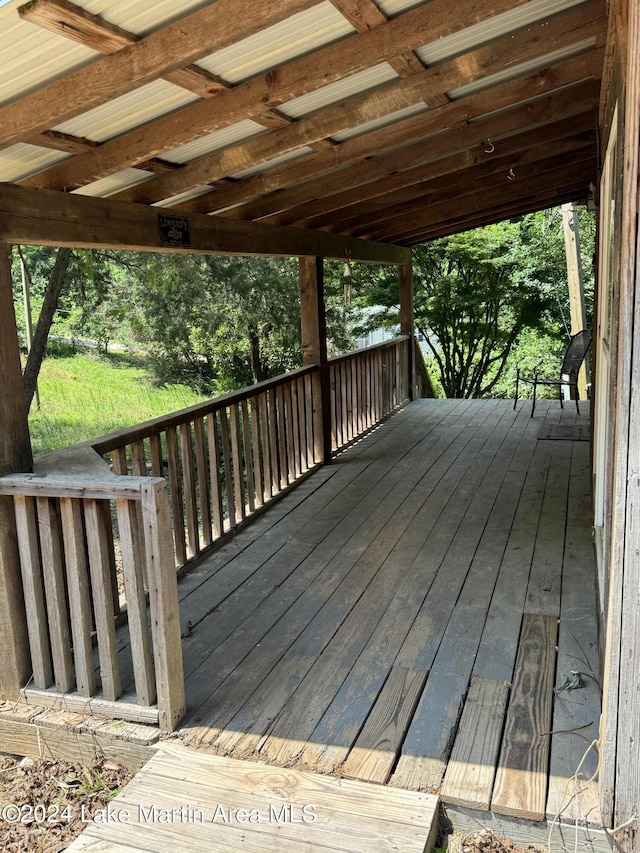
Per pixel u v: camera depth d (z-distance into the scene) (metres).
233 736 2.35
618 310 1.93
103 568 2.44
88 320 15.28
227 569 3.84
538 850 1.95
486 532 4.23
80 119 2.66
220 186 4.10
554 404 8.65
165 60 2.13
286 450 5.36
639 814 1.84
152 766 2.22
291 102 3.05
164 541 2.33
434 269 13.45
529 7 2.76
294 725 2.39
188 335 12.77
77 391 14.69
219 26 2.05
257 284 11.96
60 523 2.58
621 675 1.79
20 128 2.39
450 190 6.07
